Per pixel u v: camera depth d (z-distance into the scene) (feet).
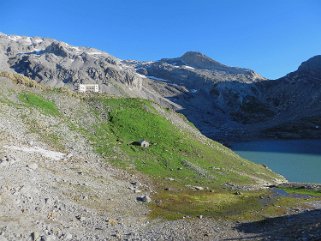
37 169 152.87
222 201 178.70
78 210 127.24
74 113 252.01
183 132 278.05
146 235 116.78
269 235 121.60
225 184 218.18
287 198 202.90
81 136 224.53
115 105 278.87
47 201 122.42
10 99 234.99
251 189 218.18
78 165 182.50
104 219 126.00
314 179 375.25
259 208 172.55
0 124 196.44
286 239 112.78
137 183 182.60
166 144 247.70
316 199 206.28
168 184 194.90
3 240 87.76
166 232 122.83
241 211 164.45
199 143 272.31
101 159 204.74
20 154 164.86
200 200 175.73
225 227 136.56
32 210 112.68
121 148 225.35
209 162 247.91
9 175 131.13
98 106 272.51
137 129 254.68
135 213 142.41
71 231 107.76
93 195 148.77
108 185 168.04
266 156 620.49
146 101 301.43
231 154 293.84
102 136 233.96
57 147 199.41
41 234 97.45
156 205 157.58
